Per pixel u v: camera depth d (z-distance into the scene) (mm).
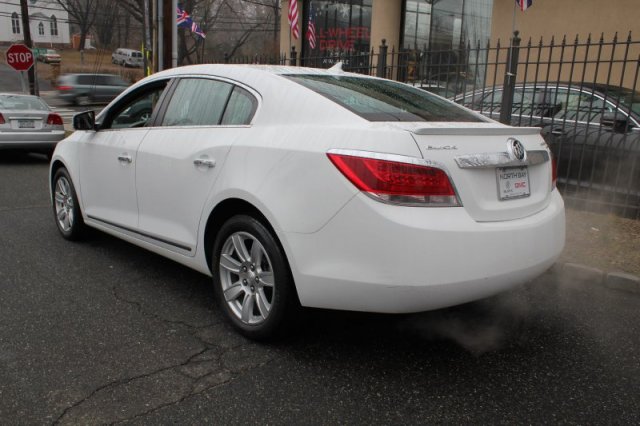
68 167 5254
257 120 3496
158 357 3254
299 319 3309
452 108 3869
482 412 2795
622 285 4500
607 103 6629
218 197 3492
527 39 12188
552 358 3375
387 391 2957
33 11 68000
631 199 6359
